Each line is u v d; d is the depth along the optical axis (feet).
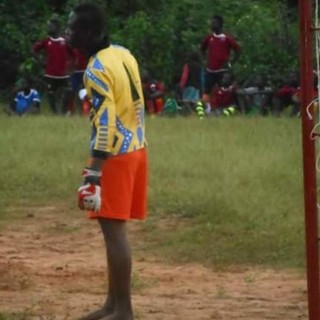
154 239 76.43
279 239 74.28
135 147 47.01
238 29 173.47
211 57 149.59
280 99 149.79
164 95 164.04
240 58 168.76
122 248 47.37
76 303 55.21
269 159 99.76
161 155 101.55
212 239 75.41
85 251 73.00
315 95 45.57
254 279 64.28
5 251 72.23
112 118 46.06
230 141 110.52
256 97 151.74
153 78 177.58
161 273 66.03
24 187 92.48
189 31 178.19
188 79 153.89
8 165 99.40
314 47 45.21
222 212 81.35
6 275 62.90
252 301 57.11
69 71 146.82
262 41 171.53
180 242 75.20
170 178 92.99
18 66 184.03
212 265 69.41
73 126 120.26
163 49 178.40
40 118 128.57
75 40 47.29
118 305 47.83
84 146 108.17
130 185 46.98
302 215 80.84
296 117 137.28
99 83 46.32
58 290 58.95
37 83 176.14
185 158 100.53
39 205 88.02
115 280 47.67
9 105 165.07
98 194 46.01
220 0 183.62
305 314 53.83
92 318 48.57
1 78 185.78
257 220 79.15
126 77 46.88
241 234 76.28
